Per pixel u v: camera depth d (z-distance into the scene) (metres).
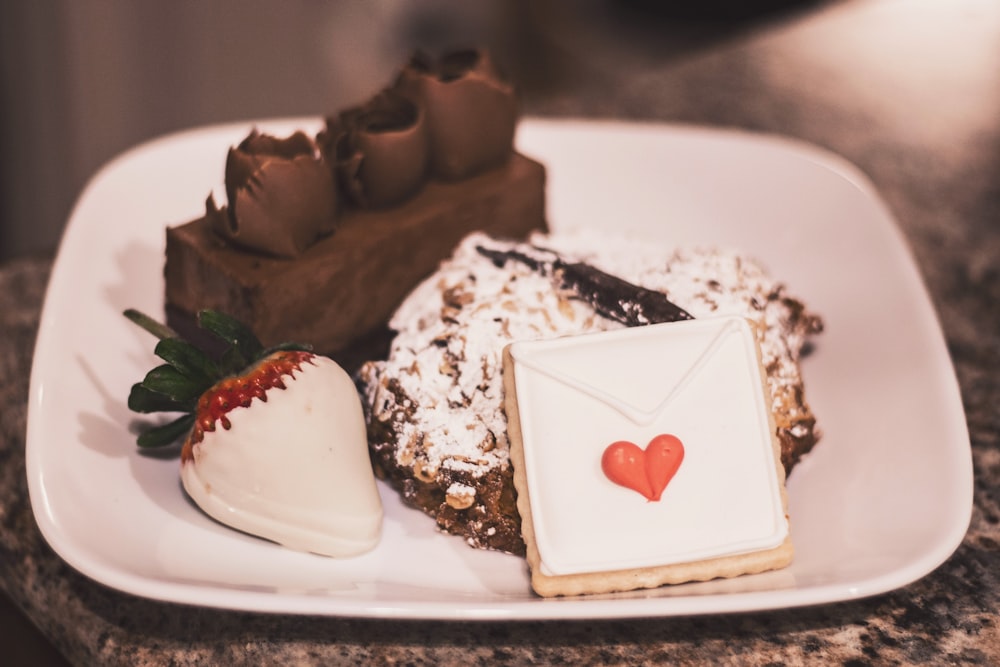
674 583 0.39
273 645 0.39
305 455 0.40
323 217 0.45
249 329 0.42
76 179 0.87
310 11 0.96
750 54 0.75
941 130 0.66
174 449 0.44
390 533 0.42
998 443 0.47
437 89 0.47
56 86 0.83
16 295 0.54
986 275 0.56
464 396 0.42
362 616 0.37
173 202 0.52
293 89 0.97
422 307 0.45
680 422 0.39
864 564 0.39
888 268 0.50
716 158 0.56
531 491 0.39
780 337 0.44
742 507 0.39
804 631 0.40
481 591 0.40
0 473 0.45
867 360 0.48
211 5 0.88
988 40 0.77
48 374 0.44
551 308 0.43
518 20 1.13
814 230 0.53
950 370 0.45
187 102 0.91
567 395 0.40
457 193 0.49
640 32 1.12
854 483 0.43
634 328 0.41
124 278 0.50
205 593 0.37
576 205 0.56
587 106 0.67
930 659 0.39
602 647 0.39
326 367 0.42
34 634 0.45
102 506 0.41
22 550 0.43
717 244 0.55
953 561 0.42
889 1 0.83
